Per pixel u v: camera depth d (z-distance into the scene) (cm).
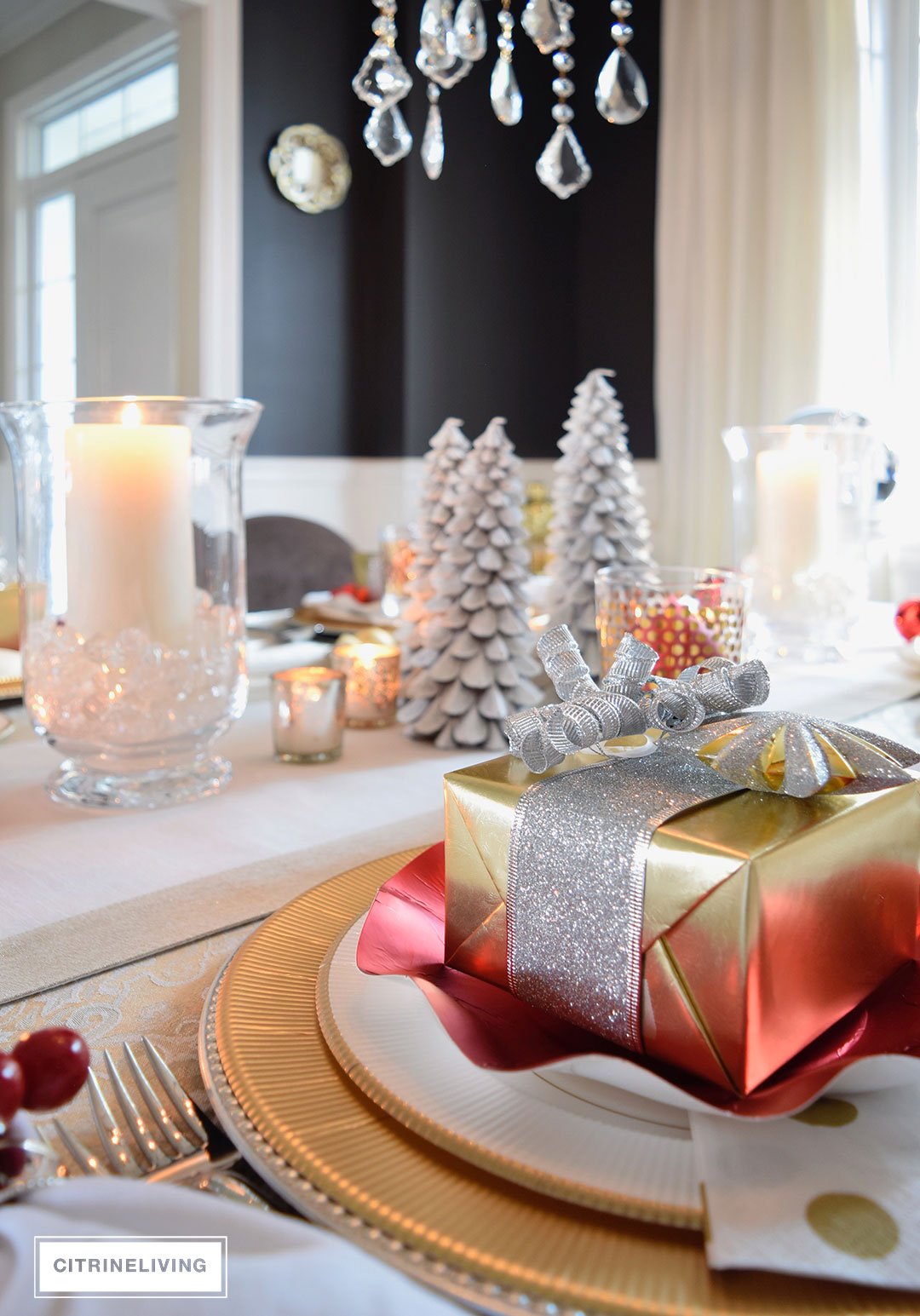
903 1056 27
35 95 385
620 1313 23
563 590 103
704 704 39
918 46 274
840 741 33
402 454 340
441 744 81
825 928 32
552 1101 30
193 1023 39
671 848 31
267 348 316
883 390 281
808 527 109
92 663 64
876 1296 23
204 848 58
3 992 40
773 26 294
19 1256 22
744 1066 29
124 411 63
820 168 286
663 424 334
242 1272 22
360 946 36
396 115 84
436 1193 27
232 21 293
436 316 341
